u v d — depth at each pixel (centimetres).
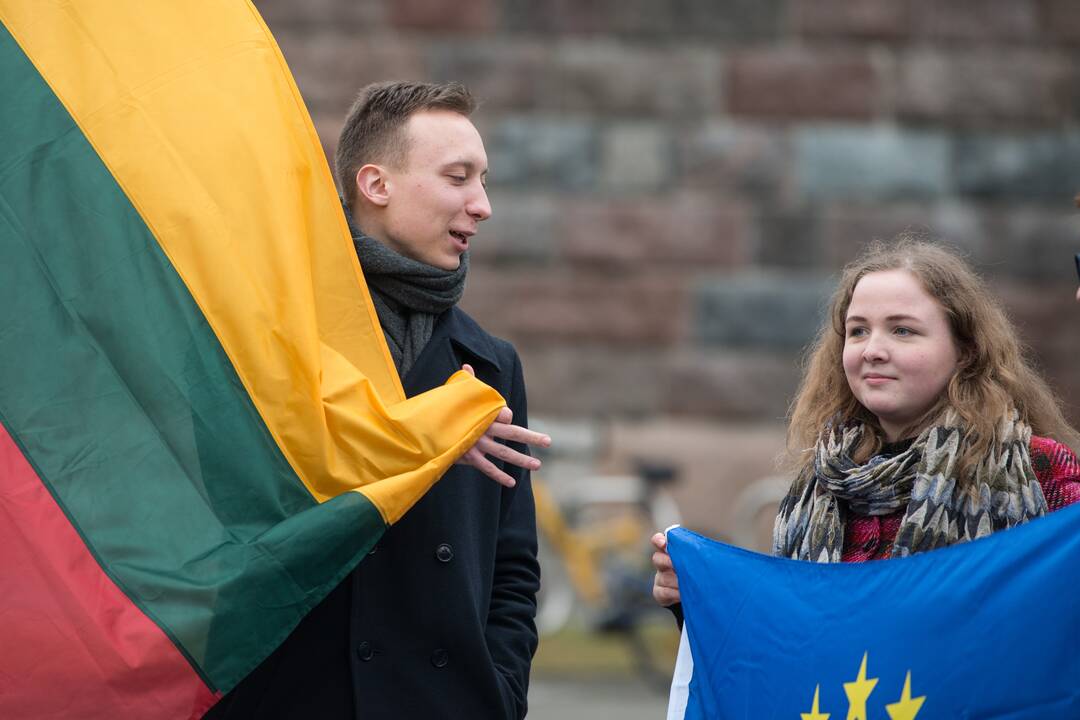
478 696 660
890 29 1923
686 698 667
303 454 620
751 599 621
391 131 688
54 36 663
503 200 1909
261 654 602
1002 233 1930
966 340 629
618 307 1914
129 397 626
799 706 591
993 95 1931
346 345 645
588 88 1912
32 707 598
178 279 634
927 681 569
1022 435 610
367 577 655
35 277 636
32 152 649
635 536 1792
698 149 1919
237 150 646
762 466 1905
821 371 675
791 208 1923
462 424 629
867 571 595
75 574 606
